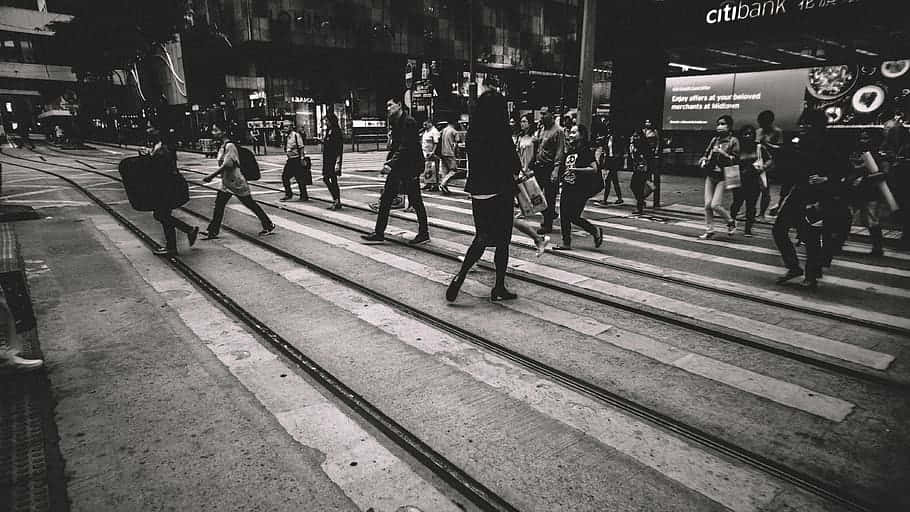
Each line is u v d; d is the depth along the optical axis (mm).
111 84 44031
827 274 6266
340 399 3301
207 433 2906
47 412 3100
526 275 6051
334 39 41281
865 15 13539
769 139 8383
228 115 35625
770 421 3096
